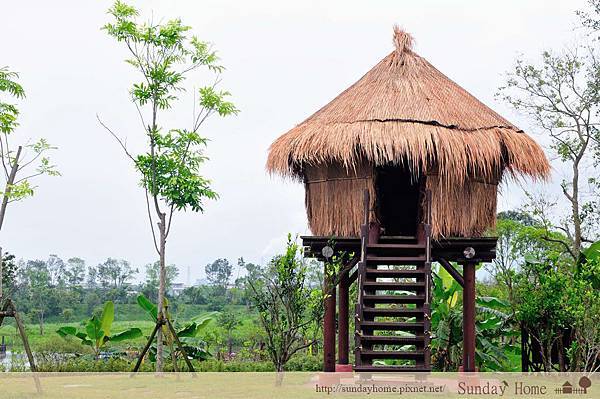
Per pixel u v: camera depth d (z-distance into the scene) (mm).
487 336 20500
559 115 24078
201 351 22078
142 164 16516
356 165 13875
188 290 46812
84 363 19250
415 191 17812
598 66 23859
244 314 33312
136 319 45906
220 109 17000
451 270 14414
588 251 18219
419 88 14500
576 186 23953
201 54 16922
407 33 15625
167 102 16797
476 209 14109
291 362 19953
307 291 13766
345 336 14602
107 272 54125
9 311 12766
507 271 18906
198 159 17062
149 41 16562
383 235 15570
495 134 13875
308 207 15031
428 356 12180
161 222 16266
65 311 43281
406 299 12688
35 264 51938
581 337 15883
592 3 23672
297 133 14227
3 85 15227
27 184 15273
